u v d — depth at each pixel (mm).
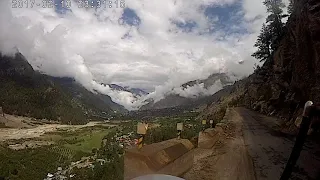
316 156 10000
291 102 26453
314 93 18656
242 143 12219
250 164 8367
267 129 19484
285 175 2170
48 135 130500
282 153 11039
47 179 57656
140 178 2273
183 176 4516
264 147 12086
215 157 6902
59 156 82875
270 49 54656
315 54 18688
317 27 17750
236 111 41031
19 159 69812
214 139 8914
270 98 38250
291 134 17016
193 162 5367
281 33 50531
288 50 34094
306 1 20312
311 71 20188
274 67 41719
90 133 142625
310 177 8305
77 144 108500
